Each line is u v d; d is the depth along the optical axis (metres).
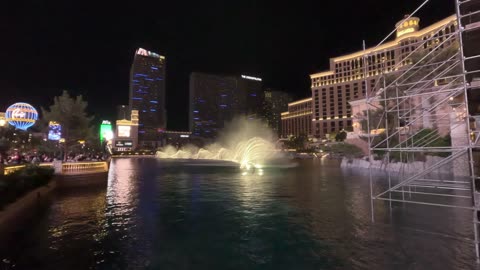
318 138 170.50
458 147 9.53
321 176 33.50
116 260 8.36
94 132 37.34
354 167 50.28
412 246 9.09
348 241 9.73
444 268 7.48
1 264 8.05
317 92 175.25
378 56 126.00
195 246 9.52
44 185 20.20
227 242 9.89
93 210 15.20
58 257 8.59
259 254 8.76
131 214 14.21
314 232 10.84
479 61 8.21
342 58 163.25
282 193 20.67
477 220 8.12
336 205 15.80
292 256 8.55
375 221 12.16
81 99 35.47
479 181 8.30
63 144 35.16
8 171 20.33
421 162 31.89
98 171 25.98
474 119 8.90
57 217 13.58
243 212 14.48
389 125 35.62
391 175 32.91
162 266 7.94
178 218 13.36
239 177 34.47
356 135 58.75
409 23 115.06
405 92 16.62
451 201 16.02
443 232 10.44
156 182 29.84
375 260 8.09
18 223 12.39
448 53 25.67
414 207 14.66
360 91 153.25
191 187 25.12
